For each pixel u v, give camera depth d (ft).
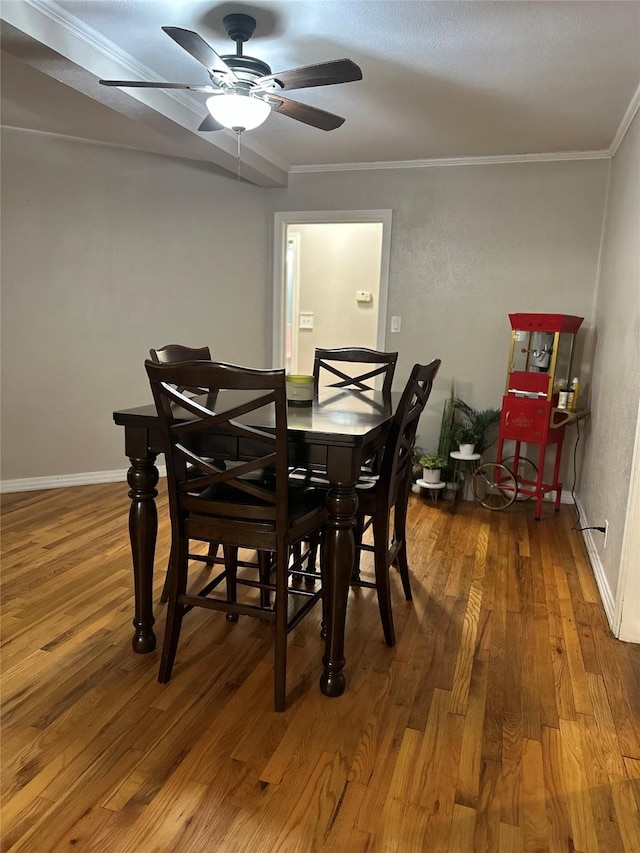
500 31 7.73
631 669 7.06
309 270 19.49
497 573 9.79
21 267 12.86
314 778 5.24
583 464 12.96
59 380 13.60
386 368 10.79
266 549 6.10
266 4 7.22
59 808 4.84
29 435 13.48
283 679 6.09
